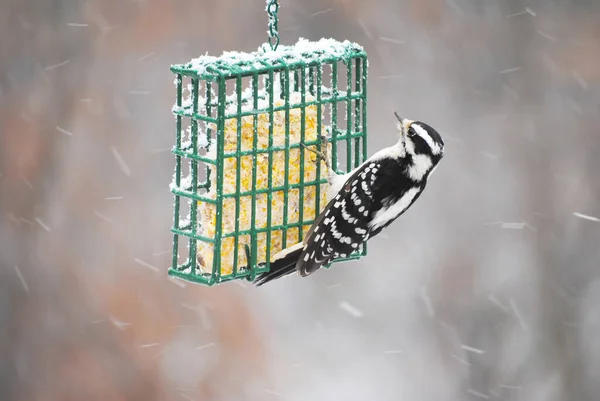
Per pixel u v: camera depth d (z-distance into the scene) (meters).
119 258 17.62
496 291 18.11
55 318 17.52
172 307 17.44
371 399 17.05
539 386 17.86
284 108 9.76
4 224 17.94
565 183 18.75
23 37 18.62
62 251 17.75
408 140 9.94
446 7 19.16
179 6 18.44
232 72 9.38
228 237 9.76
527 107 19.05
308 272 9.79
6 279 17.61
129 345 17.28
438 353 17.73
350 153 10.32
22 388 17.30
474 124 18.88
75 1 18.67
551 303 18.17
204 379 17.11
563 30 19.31
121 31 18.50
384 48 18.84
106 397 17.17
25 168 18.17
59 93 18.44
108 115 18.25
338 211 9.86
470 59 19.06
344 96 10.18
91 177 18.03
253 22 18.44
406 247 18.34
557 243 18.48
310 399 17.11
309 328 17.58
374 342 17.66
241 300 17.58
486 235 18.47
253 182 9.72
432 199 18.61
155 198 17.83
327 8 18.62
